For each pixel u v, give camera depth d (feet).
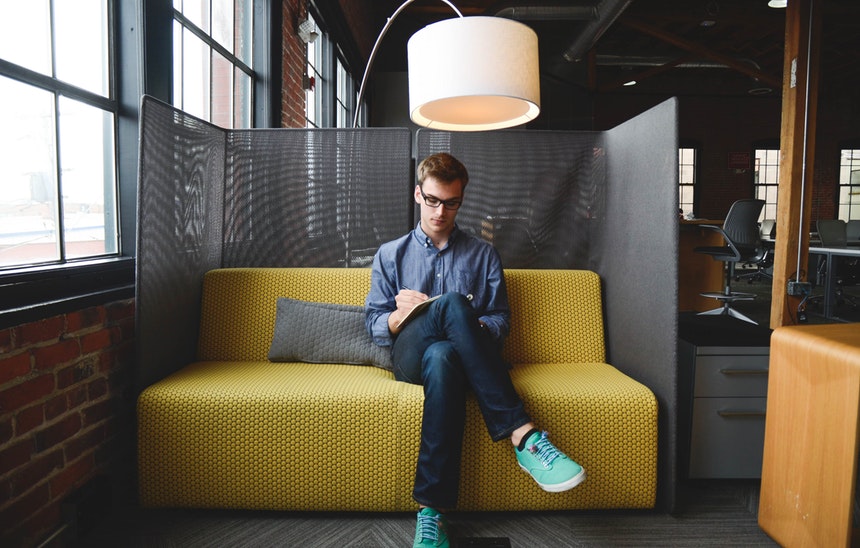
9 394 3.85
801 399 4.37
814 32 11.85
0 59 4.09
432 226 5.70
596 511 5.27
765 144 34.86
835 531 3.97
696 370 5.65
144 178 5.24
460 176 5.56
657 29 23.47
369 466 5.00
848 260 18.63
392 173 7.25
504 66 4.97
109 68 5.68
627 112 34.78
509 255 7.29
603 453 5.06
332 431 4.98
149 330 5.35
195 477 5.01
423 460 4.57
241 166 7.29
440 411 4.58
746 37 26.68
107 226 5.64
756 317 16.34
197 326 6.50
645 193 5.65
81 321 4.73
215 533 4.84
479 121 6.20
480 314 5.88
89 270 4.92
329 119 15.52
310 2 13.21
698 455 5.71
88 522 4.76
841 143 34.96
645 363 5.57
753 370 5.65
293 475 5.01
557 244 7.29
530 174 7.24
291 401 4.97
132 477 5.67
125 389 5.50
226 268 6.87
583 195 7.22
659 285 5.30
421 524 4.42
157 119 5.50
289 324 6.15
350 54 18.47
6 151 4.19
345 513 5.22
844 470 3.91
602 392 5.11
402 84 23.94
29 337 4.06
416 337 5.16
